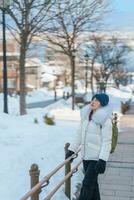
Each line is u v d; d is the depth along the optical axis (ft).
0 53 269.03
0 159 33.71
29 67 331.57
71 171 26.00
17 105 104.58
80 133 23.03
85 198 22.66
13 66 269.85
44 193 26.86
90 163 22.34
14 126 49.21
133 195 28.86
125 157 41.37
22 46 82.38
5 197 25.58
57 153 38.24
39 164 33.73
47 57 233.14
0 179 29.09
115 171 35.42
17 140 41.55
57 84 314.35
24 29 81.82
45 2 87.10
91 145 22.25
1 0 77.10
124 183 31.81
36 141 42.24
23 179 29.35
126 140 53.42
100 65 213.25
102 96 22.16
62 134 48.96
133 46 228.43
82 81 265.75
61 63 296.51
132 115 97.50
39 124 55.77
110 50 179.01
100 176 33.60
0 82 264.72
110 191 29.71
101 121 21.90
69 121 82.12
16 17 85.05
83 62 214.28
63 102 132.77
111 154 41.98
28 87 303.07
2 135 42.52
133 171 35.60
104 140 21.91
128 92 239.91
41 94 211.00
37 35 99.81
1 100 106.63
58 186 22.47
